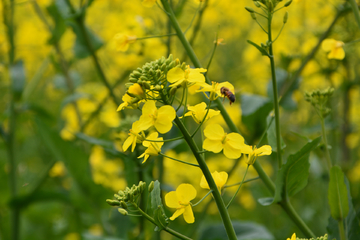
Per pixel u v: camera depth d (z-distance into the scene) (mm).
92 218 1271
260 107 852
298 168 661
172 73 611
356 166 1281
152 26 1014
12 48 1061
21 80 1064
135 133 615
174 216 611
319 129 1062
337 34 1158
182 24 1335
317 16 1324
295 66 1225
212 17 1285
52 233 1331
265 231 938
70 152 940
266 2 655
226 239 932
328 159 698
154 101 616
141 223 836
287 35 1351
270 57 665
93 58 963
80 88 1344
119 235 902
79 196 973
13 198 998
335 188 663
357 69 1210
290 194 674
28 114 1267
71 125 1279
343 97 1238
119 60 1041
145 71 619
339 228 670
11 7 1047
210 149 611
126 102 619
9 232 1188
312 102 704
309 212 1251
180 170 1328
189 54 715
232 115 1146
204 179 631
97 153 1246
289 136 1240
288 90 878
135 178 813
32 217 1297
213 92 615
